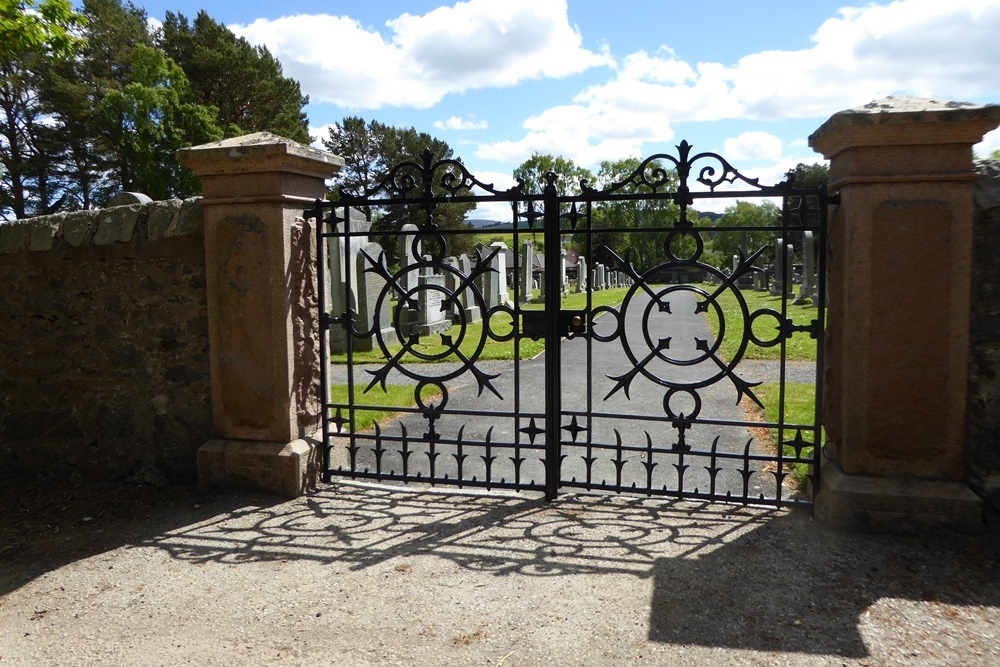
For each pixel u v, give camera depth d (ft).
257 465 13.70
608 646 8.29
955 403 10.66
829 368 11.60
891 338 10.75
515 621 8.92
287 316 13.28
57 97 98.99
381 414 21.27
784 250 11.87
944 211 10.39
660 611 9.04
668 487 14.40
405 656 8.23
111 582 10.38
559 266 12.95
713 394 24.03
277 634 8.80
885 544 10.66
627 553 10.77
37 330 15.07
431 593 9.74
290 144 12.73
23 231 14.75
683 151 11.88
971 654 7.93
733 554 10.57
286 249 13.12
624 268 12.60
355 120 131.75
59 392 15.10
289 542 11.62
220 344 13.66
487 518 12.42
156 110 102.12
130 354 14.53
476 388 25.94
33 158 101.60
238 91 109.91
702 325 46.42
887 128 10.19
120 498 13.97
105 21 106.63
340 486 14.24
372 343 36.76
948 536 10.76
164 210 13.89
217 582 10.27
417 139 134.10
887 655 7.95
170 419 14.48
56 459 15.28
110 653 8.48
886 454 11.00
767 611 8.95
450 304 13.44
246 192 13.08
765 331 41.78
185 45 107.96
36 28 24.57
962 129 10.05
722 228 12.05
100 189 112.57
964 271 10.41
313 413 14.30
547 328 12.82
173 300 14.12
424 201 13.30
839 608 8.96
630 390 25.40
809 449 16.52
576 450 17.38
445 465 16.24
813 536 11.03
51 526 12.76
